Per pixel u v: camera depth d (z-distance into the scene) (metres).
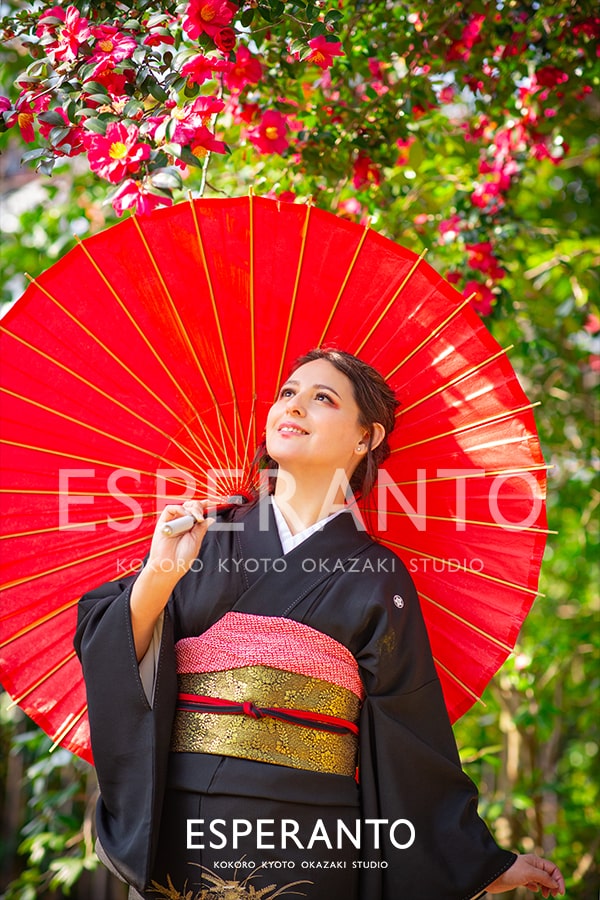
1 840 7.30
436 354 2.50
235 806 2.00
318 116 3.58
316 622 2.13
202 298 2.47
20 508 2.39
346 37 3.51
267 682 2.06
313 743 2.06
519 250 4.25
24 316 2.39
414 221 4.21
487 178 3.97
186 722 2.09
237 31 2.66
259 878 1.99
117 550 2.43
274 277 2.48
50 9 2.65
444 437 2.50
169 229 2.42
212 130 2.93
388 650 2.13
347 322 2.52
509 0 3.62
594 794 6.09
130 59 2.49
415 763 2.12
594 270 4.69
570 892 5.45
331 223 2.44
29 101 2.57
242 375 2.52
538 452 2.43
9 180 5.88
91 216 4.89
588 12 3.52
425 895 2.08
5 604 2.39
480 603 2.46
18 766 6.91
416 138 4.07
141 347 2.46
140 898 2.08
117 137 2.30
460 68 3.69
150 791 1.98
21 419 2.39
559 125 3.93
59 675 2.40
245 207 2.42
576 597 6.00
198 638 2.15
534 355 4.96
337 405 2.30
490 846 2.13
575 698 6.21
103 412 2.44
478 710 5.83
